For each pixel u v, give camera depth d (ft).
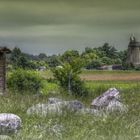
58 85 165.78
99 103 83.30
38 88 169.58
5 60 166.61
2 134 52.06
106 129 53.16
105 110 71.56
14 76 169.07
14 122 53.36
